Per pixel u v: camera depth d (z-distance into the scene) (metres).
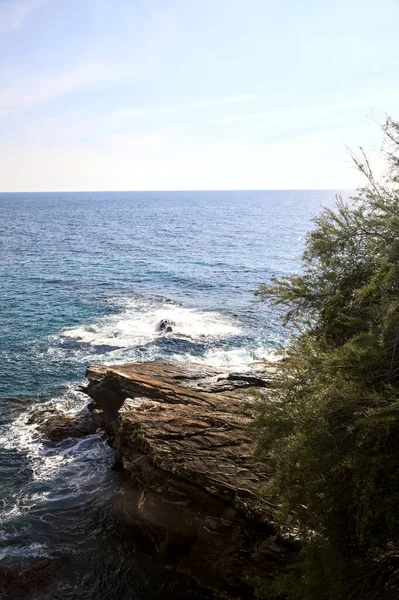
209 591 13.49
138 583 14.38
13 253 81.94
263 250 86.62
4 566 14.97
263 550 11.91
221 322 41.22
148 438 15.43
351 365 8.50
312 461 8.15
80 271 65.31
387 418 7.14
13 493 18.70
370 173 10.32
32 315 42.72
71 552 15.67
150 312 44.22
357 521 7.73
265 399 10.41
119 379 21.48
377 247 10.31
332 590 7.86
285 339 36.59
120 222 153.50
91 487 19.12
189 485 13.95
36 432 23.12
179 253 83.81
